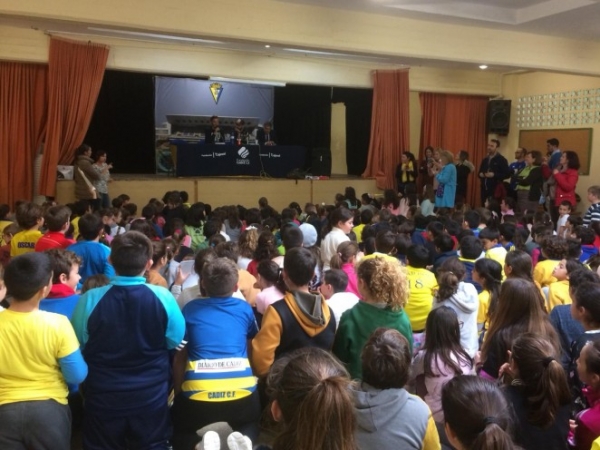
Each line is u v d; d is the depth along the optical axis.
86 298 1.93
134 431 1.95
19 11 4.71
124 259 1.94
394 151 9.51
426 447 1.52
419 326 2.92
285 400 1.21
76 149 7.48
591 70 7.48
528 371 1.63
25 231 3.66
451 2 6.11
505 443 1.14
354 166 10.62
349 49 6.01
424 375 2.17
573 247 3.59
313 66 8.89
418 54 6.39
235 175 8.84
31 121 7.54
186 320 2.16
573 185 7.39
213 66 8.30
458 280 2.68
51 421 1.75
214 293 2.20
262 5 5.54
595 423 1.59
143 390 1.94
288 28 5.68
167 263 3.52
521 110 9.98
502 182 8.95
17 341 1.73
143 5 5.06
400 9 5.91
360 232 5.27
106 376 1.91
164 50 8.02
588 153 8.74
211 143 8.78
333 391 1.12
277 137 11.21
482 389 1.25
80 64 7.50
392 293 2.16
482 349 2.32
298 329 2.16
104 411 1.92
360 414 1.46
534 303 2.19
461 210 6.58
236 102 10.88
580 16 6.18
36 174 7.66
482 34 6.73
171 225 4.75
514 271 2.93
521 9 6.47
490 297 2.76
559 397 1.60
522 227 5.45
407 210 7.29
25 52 7.20
